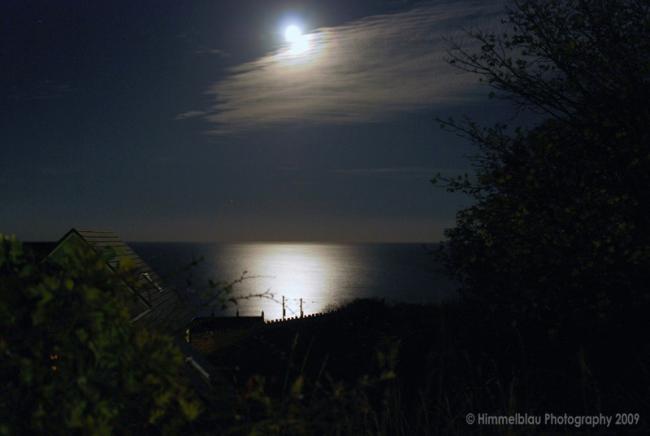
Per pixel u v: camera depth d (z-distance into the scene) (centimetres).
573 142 970
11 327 302
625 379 775
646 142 898
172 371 310
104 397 300
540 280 913
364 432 507
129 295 333
